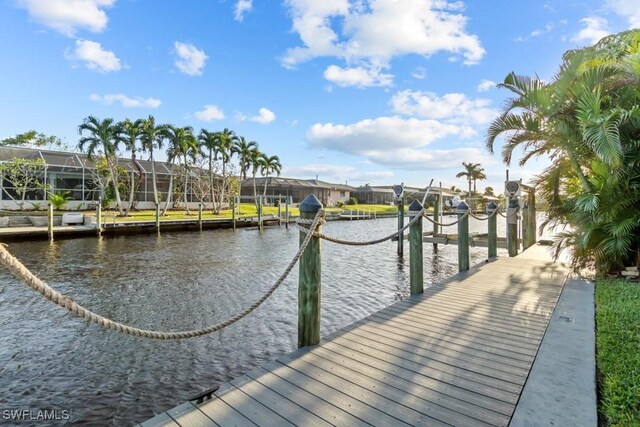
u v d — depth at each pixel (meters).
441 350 3.08
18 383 4.01
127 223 19.66
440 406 2.20
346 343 3.24
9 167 22.89
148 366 4.43
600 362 2.78
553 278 5.94
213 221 25.08
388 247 16.55
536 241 10.84
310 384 2.49
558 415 2.08
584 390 2.37
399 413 2.13
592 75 5.61
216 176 36.25
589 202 5.47
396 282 9.31
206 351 4.85
